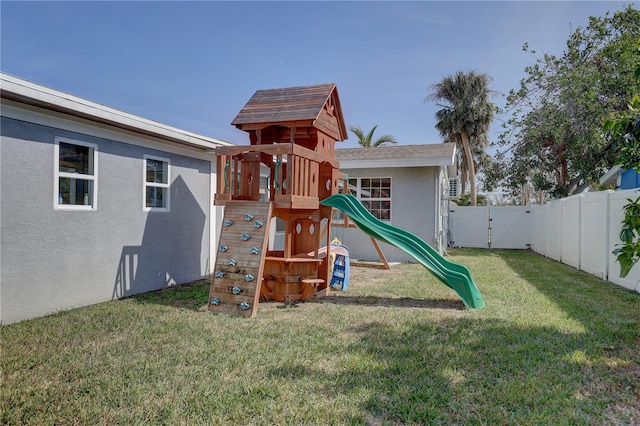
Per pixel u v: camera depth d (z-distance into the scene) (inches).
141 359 134.9
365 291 265.0
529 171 645.3
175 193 280.5
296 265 239.8
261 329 171.3
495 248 601.0
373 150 481.7
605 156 537.3
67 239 203.9
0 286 173.9
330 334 164.9
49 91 190.4
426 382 118.8
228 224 221.6
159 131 245.8
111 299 229.6
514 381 119.9
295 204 217.8
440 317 193.0
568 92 531.5
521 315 196.2
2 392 111.0
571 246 378.9
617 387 116.7
